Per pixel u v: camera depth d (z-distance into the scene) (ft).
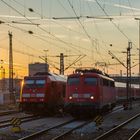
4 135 88.07
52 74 161.17
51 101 153.07
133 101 337.11
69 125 114.73
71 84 139.95
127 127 110.11
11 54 228.84
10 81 238.68
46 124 117.39
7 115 155.94
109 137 87.04
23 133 92.43
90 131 98.68
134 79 441.27
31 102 150.61
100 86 140.77
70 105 138.41
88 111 137.69
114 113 176.35
